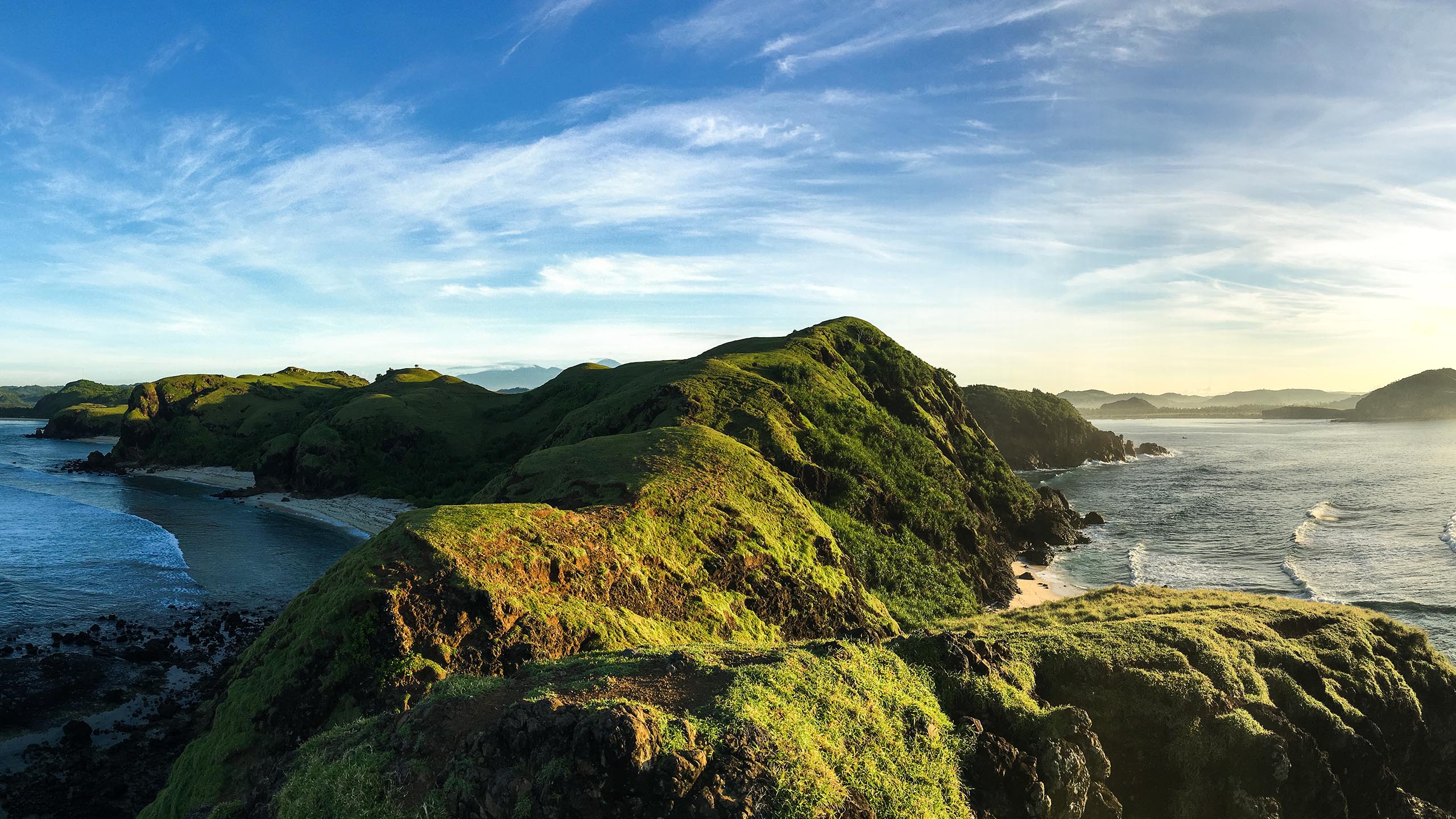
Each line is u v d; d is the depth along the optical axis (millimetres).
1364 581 72000
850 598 51156
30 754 37562
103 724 41125
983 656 25328
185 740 38969
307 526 105250
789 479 64812
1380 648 33594
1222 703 25891
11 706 42625
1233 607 36719
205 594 68375
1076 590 74625
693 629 39344
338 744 19812
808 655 22359
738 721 17750
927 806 18406
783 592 46656
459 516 37375
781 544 50406
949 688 23078
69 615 60188
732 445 61031
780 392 84125
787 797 16422
